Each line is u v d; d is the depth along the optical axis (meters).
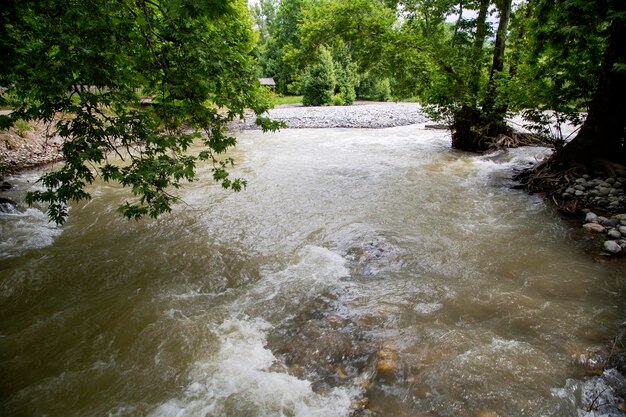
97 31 3.36
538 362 3.54
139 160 4.15
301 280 5.20
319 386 3.42
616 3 6.75
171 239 6.60
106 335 4.16
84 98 3.59
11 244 6.41
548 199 8.09
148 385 3.46
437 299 4.62
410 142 15.60
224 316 4.46
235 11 3.72
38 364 3.77
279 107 33.22
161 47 4.02
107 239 6.65
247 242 6.46
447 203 8.13
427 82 12.79
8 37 4.09
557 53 8.79
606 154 8.44
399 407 3.15
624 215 6.57
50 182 3.83
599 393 3.21
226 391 3.36
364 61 12.84
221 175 4.85
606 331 3.96
